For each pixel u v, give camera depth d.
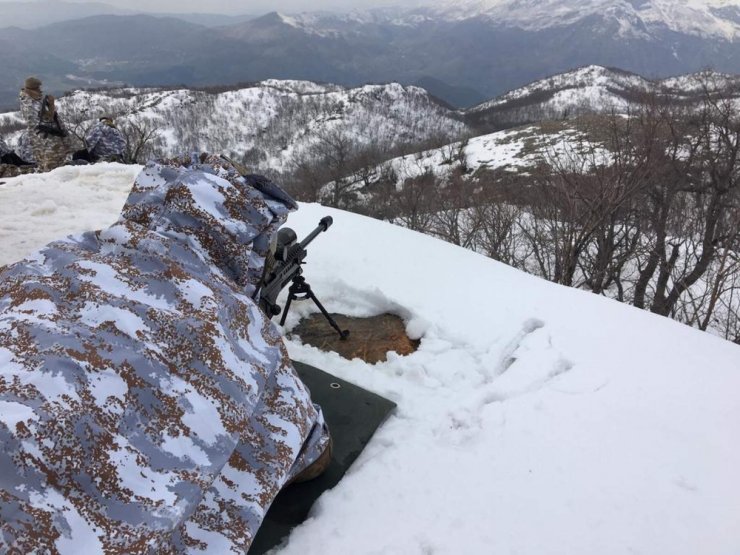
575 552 2.11
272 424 1.83
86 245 1.82
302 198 23.64
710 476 2.50
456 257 4.70
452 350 3.38
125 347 1.47
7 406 1.23
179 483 1.40
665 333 3.70
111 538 1.24
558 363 3.33
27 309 1.49
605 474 2.49
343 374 3.10
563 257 10.84
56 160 8.52
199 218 1.82
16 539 1.11
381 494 2.32
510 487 2.40
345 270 4.23
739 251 11.16
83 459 1.27
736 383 3.19
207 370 1.57
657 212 12.00
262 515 1.69
